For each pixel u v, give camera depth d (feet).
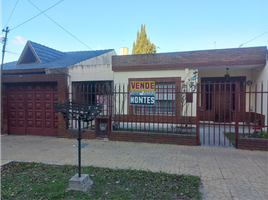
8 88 27.32
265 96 25.17
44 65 34.88
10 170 14.69
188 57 28.81
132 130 23.12
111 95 23.21
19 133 27.12
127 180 12.71
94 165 15.51
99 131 23.58
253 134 22.52
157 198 10.44
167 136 21.09
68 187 11.78
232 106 32.89
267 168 14.37
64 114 13.52
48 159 17.12
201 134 24.81
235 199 10.28
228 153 17.88
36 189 11.64
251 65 26.76
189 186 11.69
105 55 49.90
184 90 24.89
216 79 33.63
